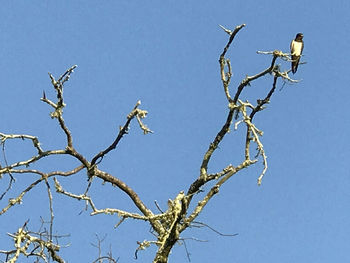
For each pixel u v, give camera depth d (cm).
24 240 1273
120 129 1348
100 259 1276
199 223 1353
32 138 1358
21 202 1346
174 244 1336
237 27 1398
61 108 1356
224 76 1443
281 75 1373
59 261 1294
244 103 1418
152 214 1480
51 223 1290
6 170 1338
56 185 1376
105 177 1463
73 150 1392
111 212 1373
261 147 1398
